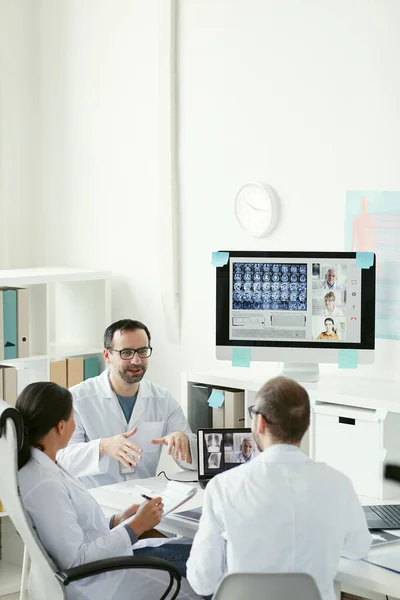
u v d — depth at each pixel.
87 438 3.33
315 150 3.62
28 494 2.41
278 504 2.13
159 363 4.31
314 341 3.31
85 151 4.61
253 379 3.35
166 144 4.16
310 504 2.14
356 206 3.49
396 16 3.33
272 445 2.23
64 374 4.25
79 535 2.43
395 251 3.37
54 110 4.75
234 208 3.90
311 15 3.59
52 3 4.71
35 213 4.88
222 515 2.16
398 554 2.41
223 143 3.95
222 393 3.41
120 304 4.49
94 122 4.55
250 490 2.16
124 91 4.38
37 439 2.49
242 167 3.88
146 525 2.59
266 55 3.76
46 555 2.35
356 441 3.04
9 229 4.77
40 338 4.17
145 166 4.31
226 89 3.92
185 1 4.07
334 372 3.58
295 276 3.31
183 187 4.13
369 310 3.28
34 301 4.19
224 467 3.05
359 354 3.29
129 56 4.34
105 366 4.39
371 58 3.41
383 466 2.97
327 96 3.56
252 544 2.13
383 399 2.98
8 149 4.72
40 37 4.79
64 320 4.59
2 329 3.95
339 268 3.29
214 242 4.02
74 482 2.57
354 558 2.30
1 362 4.06
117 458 3.08
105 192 4.53
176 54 4.12
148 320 4.36
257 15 3.78
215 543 2.19
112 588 2.53
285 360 3.34
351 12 3.46
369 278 3.27
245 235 3.89
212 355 4.06
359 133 3.47
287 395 2.24
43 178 4.84
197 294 4.11
